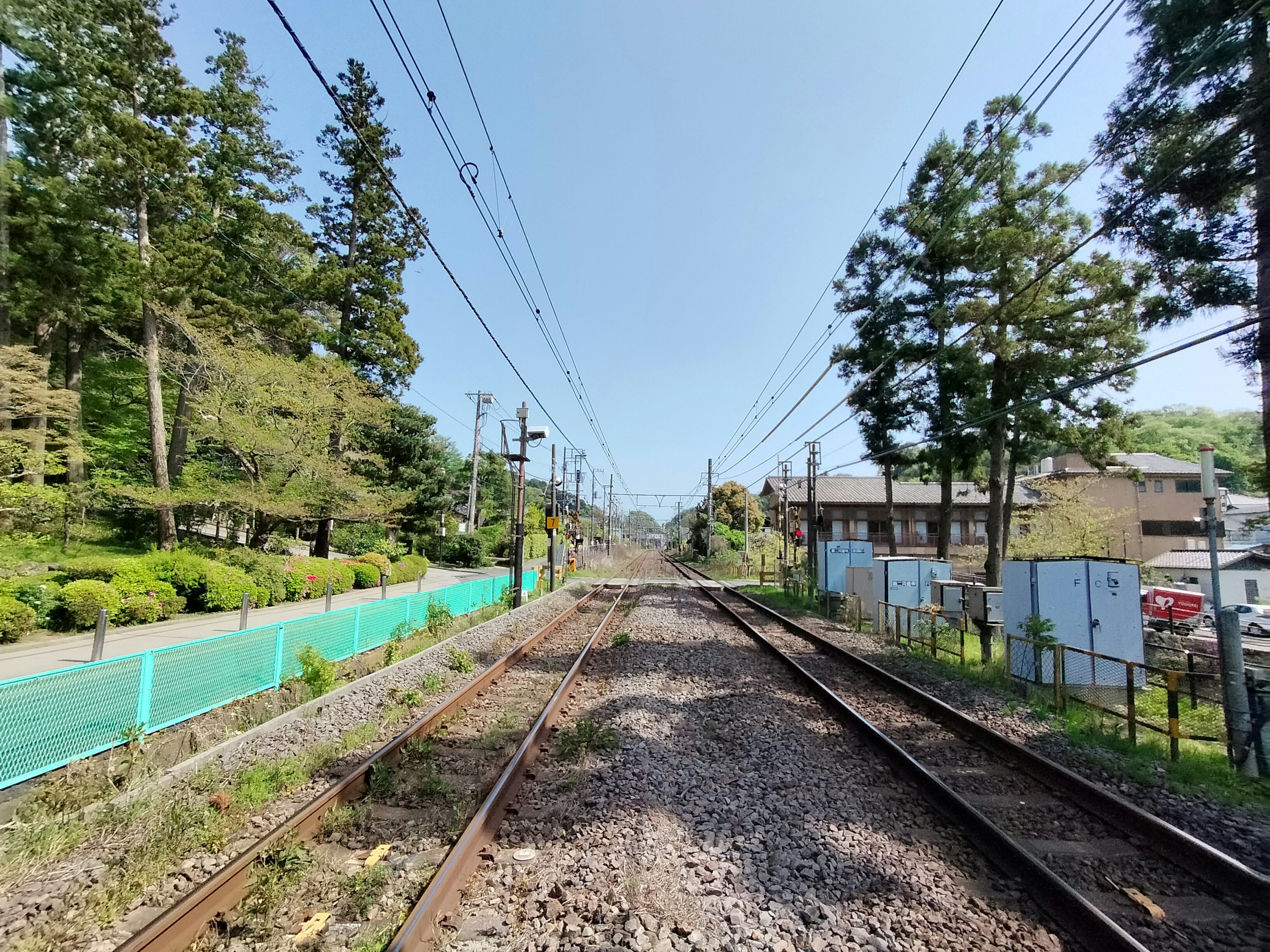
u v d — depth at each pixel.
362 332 25.61
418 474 39.25
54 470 16.88
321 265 25.20
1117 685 8.99
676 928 3.48
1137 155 9.30
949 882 4.09
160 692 6.76
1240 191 8.70
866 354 22.06
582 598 25.41
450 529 47.19
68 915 3.60
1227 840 4.84
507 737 6.96
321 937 3.43
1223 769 6.32
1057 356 17.34
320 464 19.55
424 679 9.49
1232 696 6.54
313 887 3.93
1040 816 5.27
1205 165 8.65
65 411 16.75
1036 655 9.01
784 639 14.95
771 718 7.96
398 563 29.16
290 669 9.09
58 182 17.08
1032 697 8.84
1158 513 39.97
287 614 14.92
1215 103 8.34
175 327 20.11
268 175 25.30
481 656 11.95
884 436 23.19
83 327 21.94
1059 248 16.78
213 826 4.53
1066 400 17.81
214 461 24.00
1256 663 12.97
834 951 3.37
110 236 18.69
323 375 20.86
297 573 18.53
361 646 11.32
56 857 4.31
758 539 52.03
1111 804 5.20
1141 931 3.71
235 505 18.94
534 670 10.88
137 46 17.95
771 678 10.38
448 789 5.39
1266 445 9.01
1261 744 6.27
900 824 4.98
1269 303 8.54
